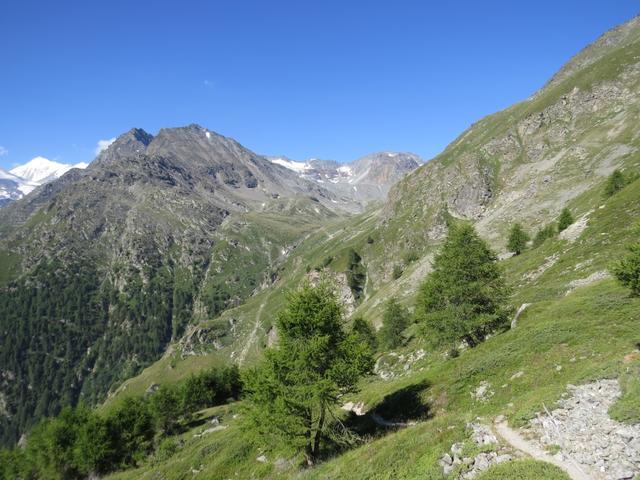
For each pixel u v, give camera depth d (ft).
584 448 51.24
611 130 523.29
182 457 182.80
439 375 115.85
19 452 259.60
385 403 119.24
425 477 59.62
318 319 95.50
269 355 96.48
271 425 91.04
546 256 210.59
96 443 207.21
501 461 55.42
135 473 187.11
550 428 58.34
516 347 103.86
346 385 94.58
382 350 271.08
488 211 620.08
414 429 78.13
